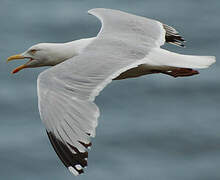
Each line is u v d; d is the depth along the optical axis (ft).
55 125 23.25
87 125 23.02
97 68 25.26
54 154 58.39
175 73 30.12
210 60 29.09
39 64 33.42
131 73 29.73
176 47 79.05
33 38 84.84
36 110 64.75
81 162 22.48
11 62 74.02
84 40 32.48
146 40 29.17
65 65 25.30
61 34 86.53
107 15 31.24
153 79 71.56
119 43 27.73
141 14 94.22
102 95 68.03
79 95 24.07
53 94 24.06
